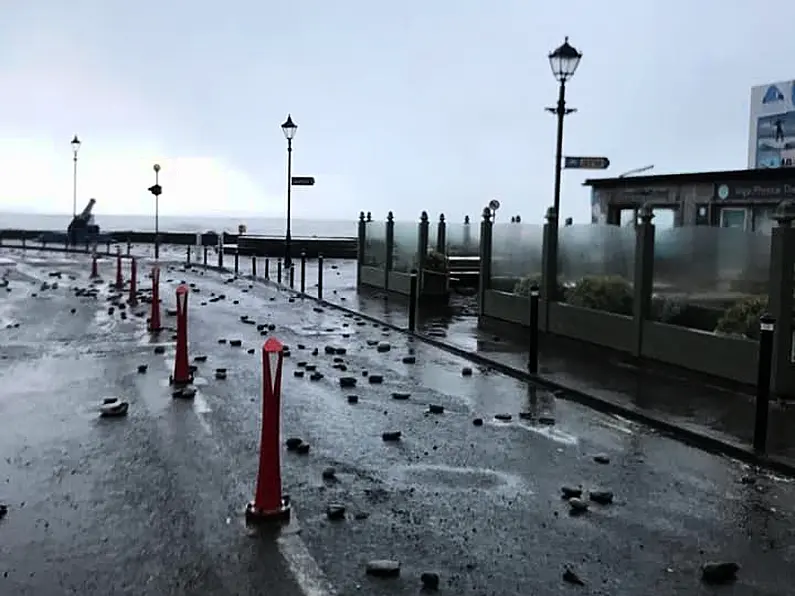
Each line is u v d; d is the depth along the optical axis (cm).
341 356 1416
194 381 1168
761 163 2580
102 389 1114
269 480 641
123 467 766
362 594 518
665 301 1326
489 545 599
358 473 762
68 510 656
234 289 2711
